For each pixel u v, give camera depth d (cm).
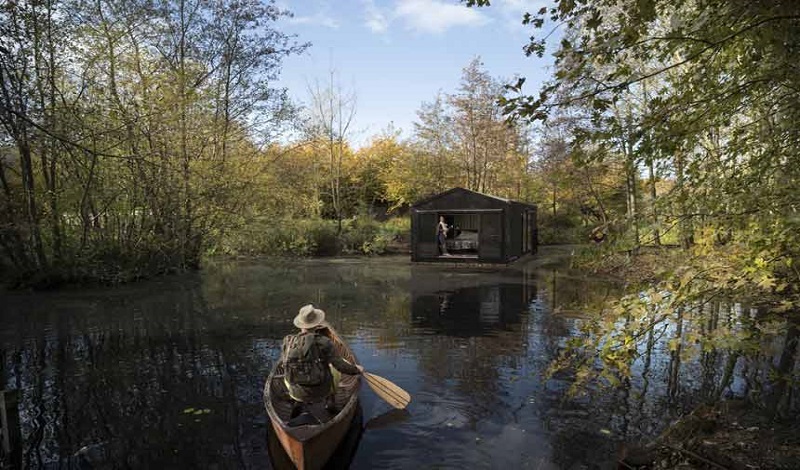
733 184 425
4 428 503
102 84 1587
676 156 452
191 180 1744
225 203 1886
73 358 834
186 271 1944
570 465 464
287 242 2614
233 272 1964
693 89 361
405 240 3203
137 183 1628
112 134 1316
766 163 422
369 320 1073
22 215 1518
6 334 998
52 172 1561
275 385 591
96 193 1602
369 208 3762
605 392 636
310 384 515
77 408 620
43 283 1538
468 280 1677
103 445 522
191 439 532
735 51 366
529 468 460
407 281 1675
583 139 362
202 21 1872
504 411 586
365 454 491
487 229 2144
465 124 3325
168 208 1716
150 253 1781
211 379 720
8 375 751
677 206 425
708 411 527
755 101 412
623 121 394
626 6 331
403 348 853
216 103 1903
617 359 389
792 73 352
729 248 396
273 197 2147
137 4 1619
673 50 327
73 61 1510
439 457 483
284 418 525
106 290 1524
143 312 1200
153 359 821
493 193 3578
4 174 1565
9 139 1035
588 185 2203
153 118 1520
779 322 384
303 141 2273
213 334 980
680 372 698
